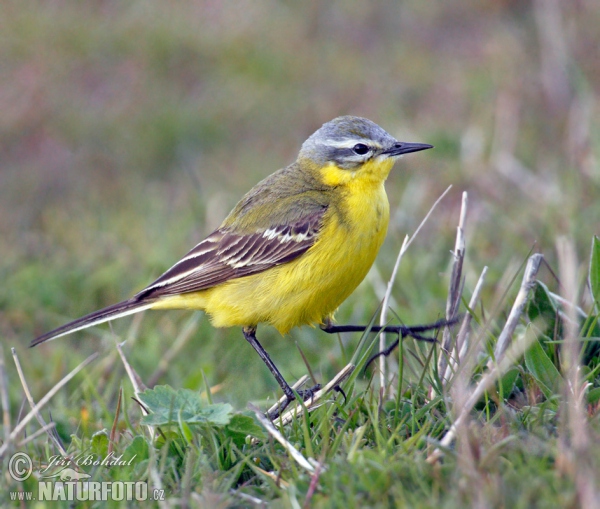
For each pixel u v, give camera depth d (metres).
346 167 10.80
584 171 15.46
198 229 16.69
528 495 6.33
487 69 21.70
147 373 12.50
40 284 15.00
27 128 22.38
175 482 7.79
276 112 22.23
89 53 24.34
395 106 20.78
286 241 10.43
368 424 8.14
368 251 10.52
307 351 12.57
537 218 14.43
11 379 12.75
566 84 19.64
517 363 8.83
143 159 21.36
